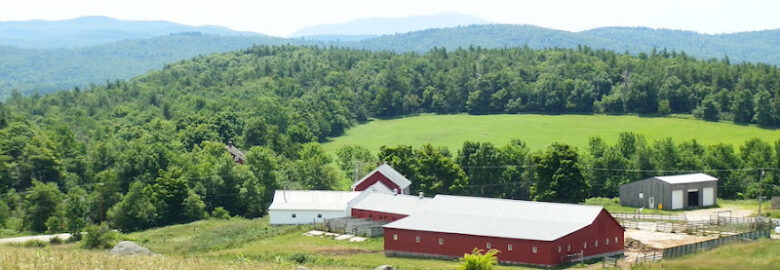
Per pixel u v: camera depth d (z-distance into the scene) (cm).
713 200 12788
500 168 14738
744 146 17038
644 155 15712
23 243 9362
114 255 6172
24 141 15925
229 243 9250
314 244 9062
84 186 15100
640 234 9550
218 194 13975
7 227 12419
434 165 13925
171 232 11200
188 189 13150
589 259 7994
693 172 15450
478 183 14750
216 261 6247
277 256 7756
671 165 15775
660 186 12394
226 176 14125
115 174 14188
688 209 12319
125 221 12419
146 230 12150
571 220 8212
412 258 8294
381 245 9031
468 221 8556
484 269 5281
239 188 14075
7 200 13588
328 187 15350
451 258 8144
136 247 7062
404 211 10106
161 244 9581
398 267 7206
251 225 11225
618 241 8438
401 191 12100
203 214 13100
